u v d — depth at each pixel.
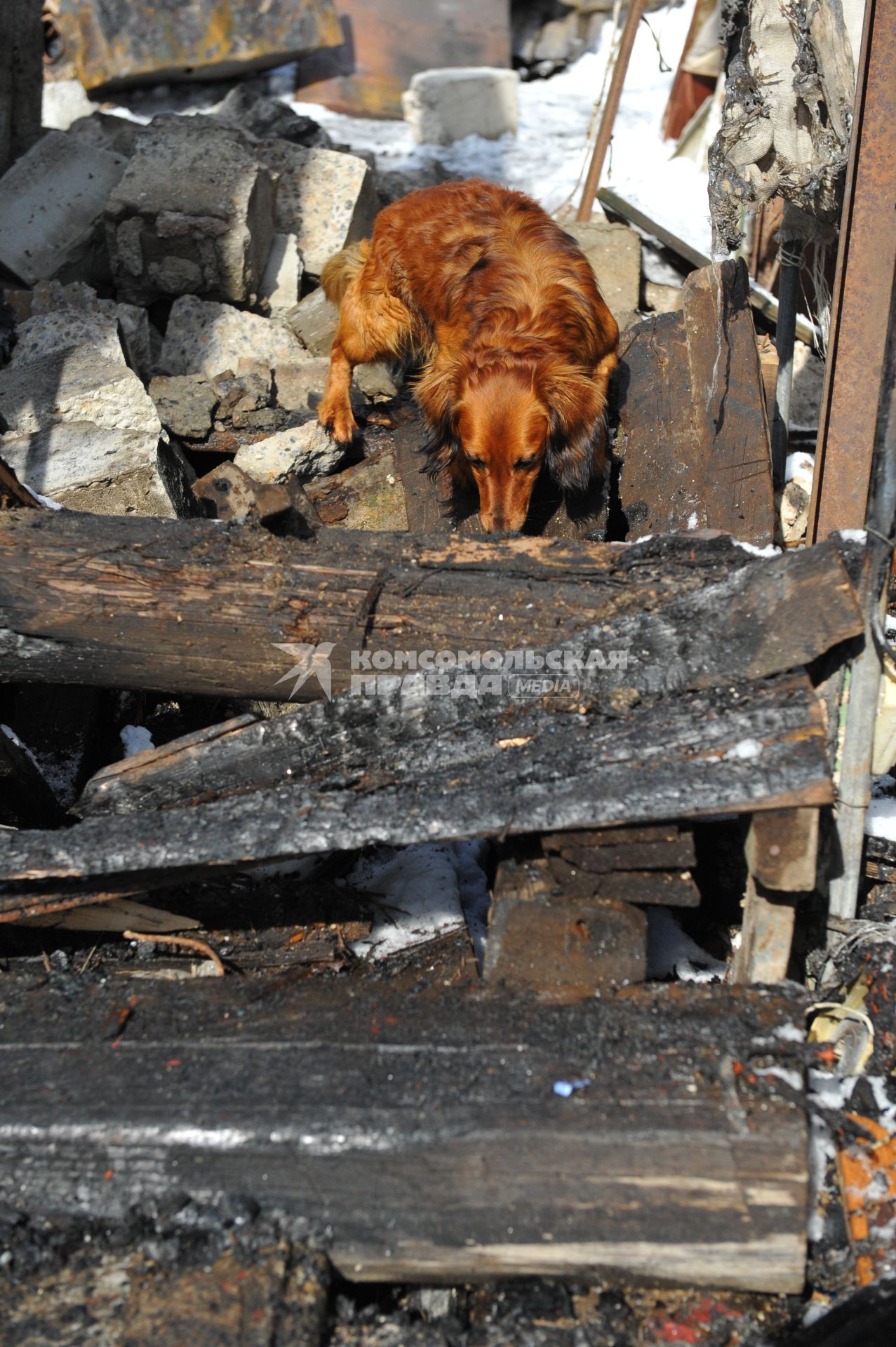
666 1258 2.40
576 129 9.12
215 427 5.07
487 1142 2.38
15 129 6.93
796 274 4.65
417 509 4.62
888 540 2.87
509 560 3.36
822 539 3.81
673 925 3.37
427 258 4.72
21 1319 2.30
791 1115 2.36
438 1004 2.77
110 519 3.44
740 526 4.34
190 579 3.32
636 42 9.74
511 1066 2.52
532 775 2.86
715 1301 2.51
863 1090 2.72
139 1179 2.47
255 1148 2.42
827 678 3.02
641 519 4.47
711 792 2.67
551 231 4.65
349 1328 2.46
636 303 6.34
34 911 2.90
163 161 5.70
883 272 3.58
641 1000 2.72
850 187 3.55
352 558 3.38
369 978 3.07
